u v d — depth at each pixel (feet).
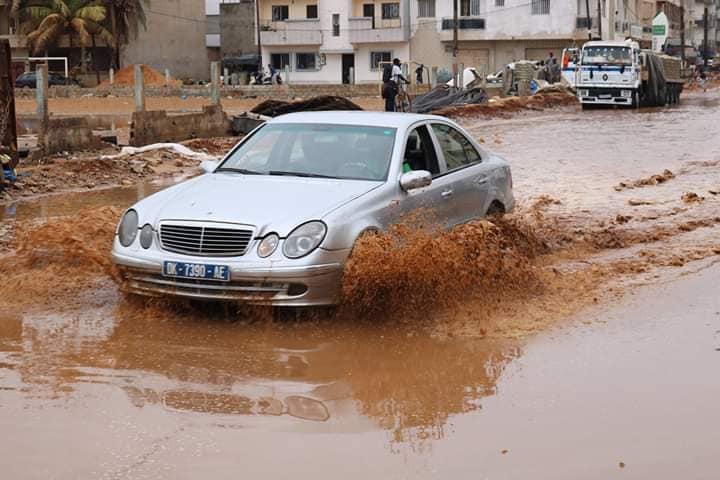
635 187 55.01
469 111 131.85
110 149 75.51
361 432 18.81
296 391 21.34
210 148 78.07
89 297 29.58
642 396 20.62
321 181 29.53
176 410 19.97
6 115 55.52
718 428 18.74
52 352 24.11
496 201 36.45
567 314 27.45
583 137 91.09
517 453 17.67
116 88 196.24
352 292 26.55
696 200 48.91
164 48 288.71
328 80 284.41
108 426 18.98
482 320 26.94
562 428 18.90
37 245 33.01
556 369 22.66
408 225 29.63
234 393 21.16
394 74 110.22
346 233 26.68
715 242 38.06
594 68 151.43
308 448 17.94
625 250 37.11
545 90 176.24
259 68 288.10
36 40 261.03
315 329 26.25
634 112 140.67
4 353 23.97
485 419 19.49
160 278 27.04
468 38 269.03
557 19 261.44
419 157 32.22
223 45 302.04
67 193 53.98
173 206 27.89
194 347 24.63
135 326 26.55
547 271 32.50
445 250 27.99
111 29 268.21
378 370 22.85
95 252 31.14
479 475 16.70
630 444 18.03
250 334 25.81
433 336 25.66
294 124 32.89
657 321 26.58
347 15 278.26
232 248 26.27
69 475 16.65
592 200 50.21
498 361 23.40
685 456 17.46
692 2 433.07
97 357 23.71
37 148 67.10
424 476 16.66
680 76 176.14
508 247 33.55
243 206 27.30
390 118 32.65
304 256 25.90
